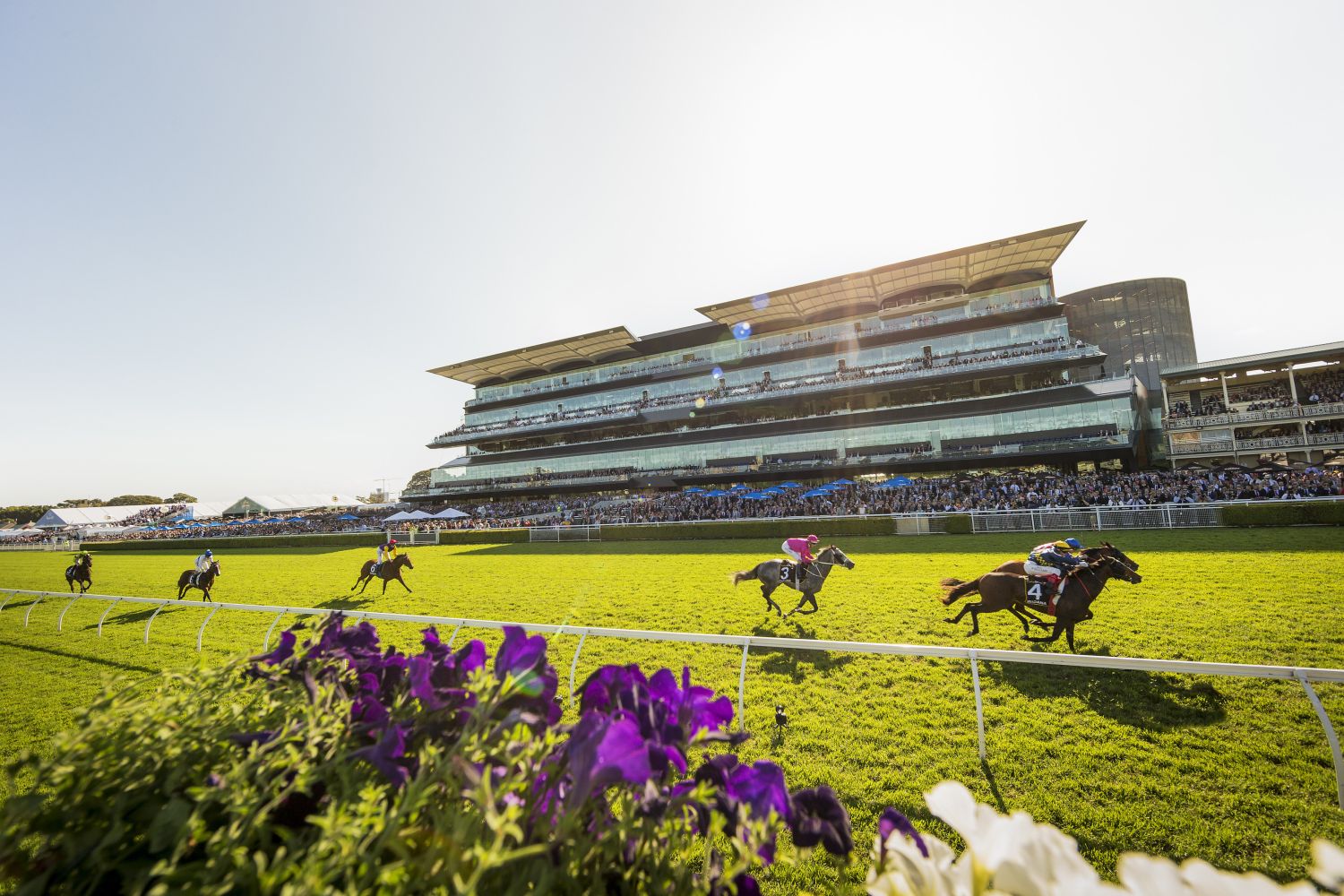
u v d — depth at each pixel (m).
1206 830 4.04
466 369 57.38
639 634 6.21
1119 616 9.23
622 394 50.72
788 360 43.38
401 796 0.86
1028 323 35.81
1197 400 35.91
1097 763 4.98
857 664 7.75
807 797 0.95
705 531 28.47
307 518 57.06
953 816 0.69
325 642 1.23
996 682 6.86
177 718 1.02
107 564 30.41
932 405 35.66
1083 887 0.53
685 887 0.90
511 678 0.97
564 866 0.82
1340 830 3.98
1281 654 7.18
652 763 0.86
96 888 0.79
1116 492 24.88
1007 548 18.05
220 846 0.77
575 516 38.31
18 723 7.04
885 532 24.59
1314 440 28.06
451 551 29.42
